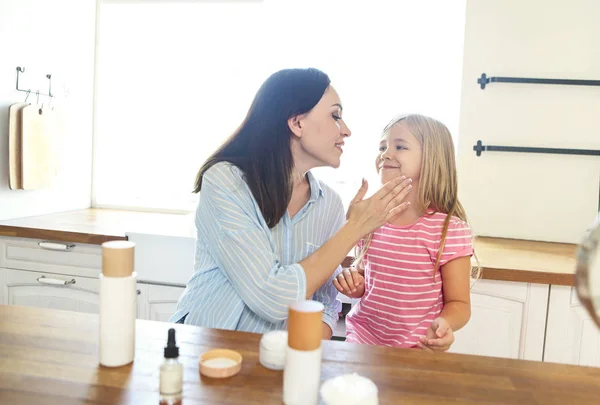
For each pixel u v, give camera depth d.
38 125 1.98
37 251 1.81
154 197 2.42
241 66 2.28
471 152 2.02
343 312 1.74
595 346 1.42
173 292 1.72
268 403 0.58
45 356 0.68
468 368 0.69
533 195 1.97
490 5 1.95
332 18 2.16
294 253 1.16
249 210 1.03
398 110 2.14
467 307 1.14
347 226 0.98
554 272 1.40
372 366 0.69
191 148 2.37
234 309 1.04
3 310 0.87
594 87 1.90
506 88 1.97
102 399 0.58
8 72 1.89
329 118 1.09
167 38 2.33
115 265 0.65
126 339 0.66
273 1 2.20
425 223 1.20
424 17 2.09
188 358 0.69
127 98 2.40
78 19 2.26
